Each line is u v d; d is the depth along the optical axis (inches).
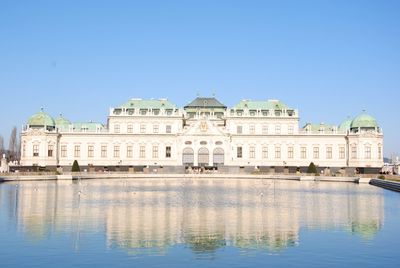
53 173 6323.8
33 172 6259.8
